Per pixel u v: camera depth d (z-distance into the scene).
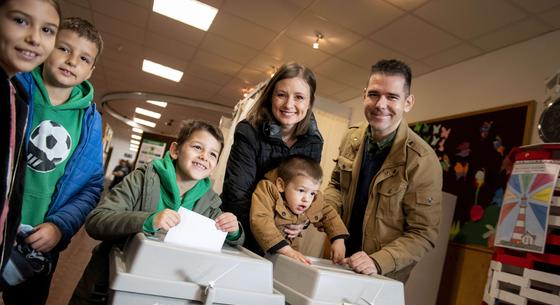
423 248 1.26
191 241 0.82
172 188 1.06
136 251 0.70
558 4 2.43
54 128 1.14
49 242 1.06
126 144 15.40
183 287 0.70
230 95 6.56
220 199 1.21
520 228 1.43
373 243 1.39
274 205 1.18
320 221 1.36
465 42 3.11
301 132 1.36
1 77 0.64
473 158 2.94
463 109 3.26
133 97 7.99
